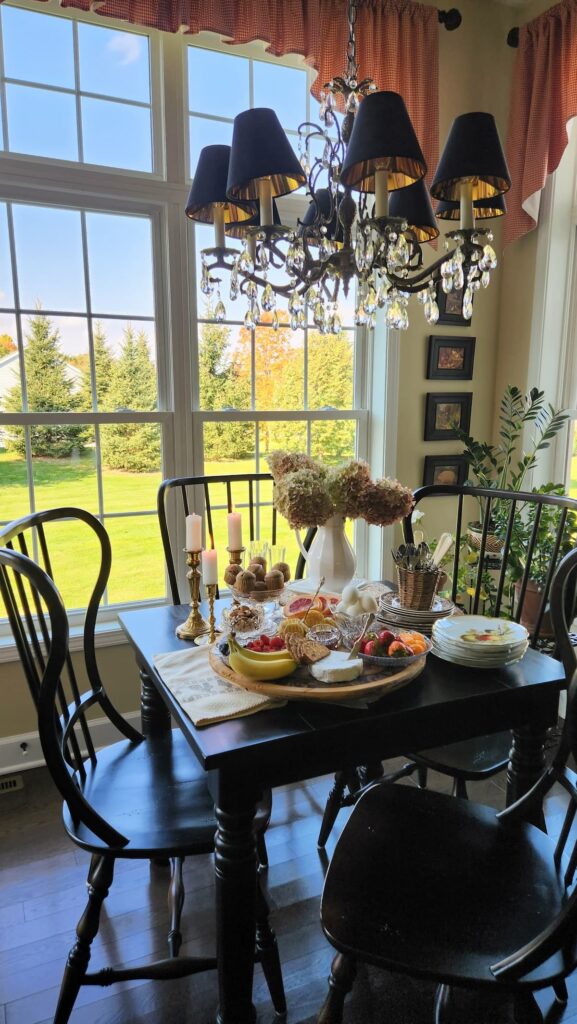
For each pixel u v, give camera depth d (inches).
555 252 106.0
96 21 86.6
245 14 85.5
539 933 39.9
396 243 51.3
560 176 104.3
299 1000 56.0
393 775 76.4
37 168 83.5
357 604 56.6
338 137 59.2
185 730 44.4
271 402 106.7
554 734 96.6
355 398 113.9
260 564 66.4
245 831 43.6
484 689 48.9
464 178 54.4
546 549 92.4
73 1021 54.7
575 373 109.0
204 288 63.8
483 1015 54.2
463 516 119.8
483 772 60.1
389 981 58.1
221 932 44.6
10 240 86.4
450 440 116.0
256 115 51.2
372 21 94.5
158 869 72.2
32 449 90.7
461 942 39.4
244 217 68.6
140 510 98.3
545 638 91.0
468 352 114.1
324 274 60.0
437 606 62.5
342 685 45.8
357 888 43.9
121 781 56.4
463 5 104.1
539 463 111.7
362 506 60.8
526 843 48.3
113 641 93.4
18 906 67.0
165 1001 56.7
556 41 97.2
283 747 42.5
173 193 92.0
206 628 62.8
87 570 95.9
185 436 98.6
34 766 90.7
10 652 87.0
